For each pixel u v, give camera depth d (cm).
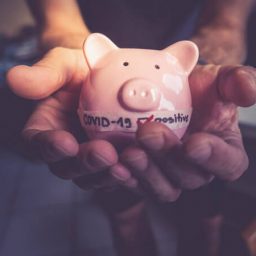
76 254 100
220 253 80
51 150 36
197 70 48
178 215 77
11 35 186
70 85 52
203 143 33
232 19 71
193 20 79
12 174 144
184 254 80
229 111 46
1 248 103
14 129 158
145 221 80
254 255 43
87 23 79
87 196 128
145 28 76
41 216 117
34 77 43
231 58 69
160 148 35
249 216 94
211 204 69
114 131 41
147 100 39
